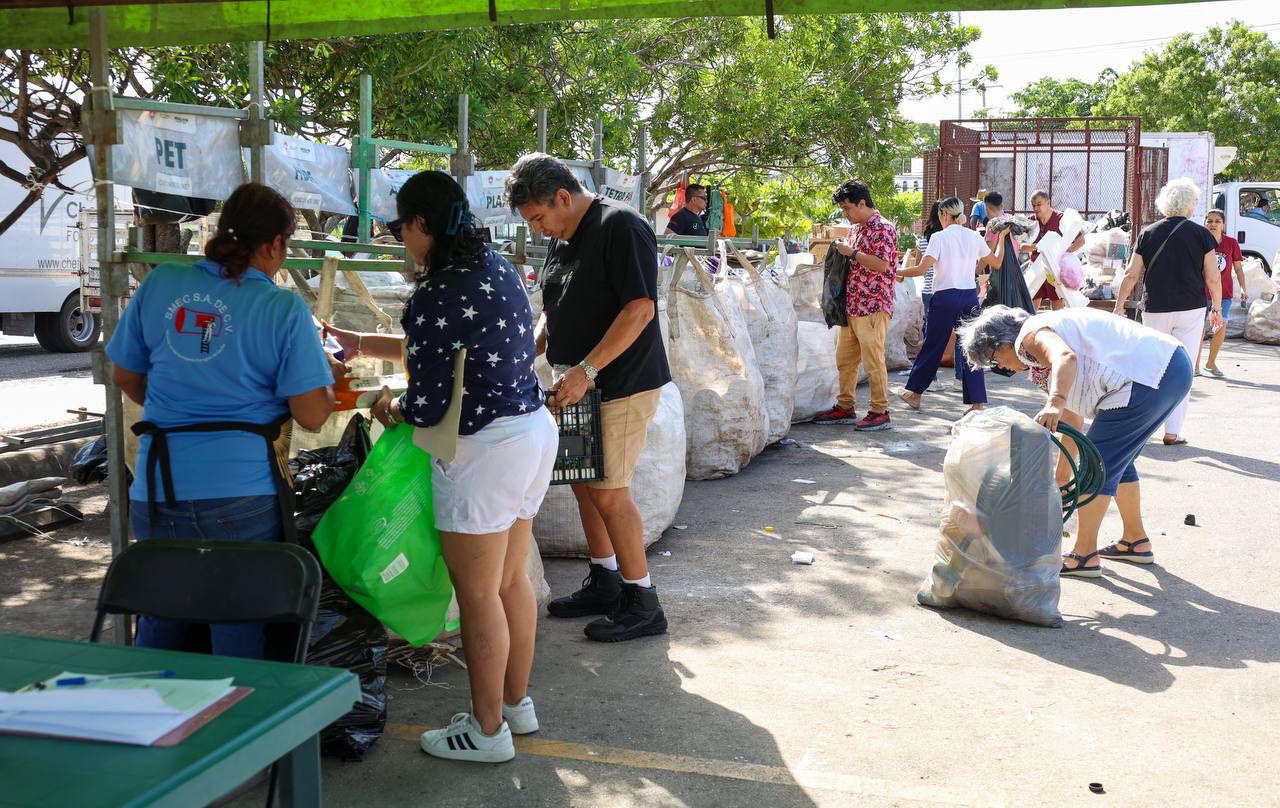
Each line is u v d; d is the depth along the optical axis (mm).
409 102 9008
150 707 1853
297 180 5086
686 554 5848
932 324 9742
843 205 8977
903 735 3727
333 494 3635
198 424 3057
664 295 7270
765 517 6570
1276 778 3426
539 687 4129
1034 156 17641
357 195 5645
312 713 1975
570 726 3807
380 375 4105
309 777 2025
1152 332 5223
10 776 1685
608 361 4113
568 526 5621
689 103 15773
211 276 3096
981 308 10125
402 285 6281
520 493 3379
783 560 5738
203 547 2717
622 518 4539
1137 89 45688
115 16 4066
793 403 8820
